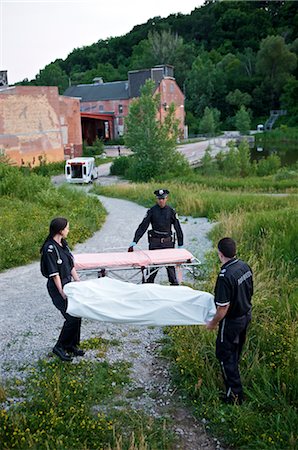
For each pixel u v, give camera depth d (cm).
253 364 509
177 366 531
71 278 555
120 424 445
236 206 1583
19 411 452
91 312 491
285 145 7012
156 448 415
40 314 715
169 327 633
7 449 399
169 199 1805
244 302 455
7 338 625
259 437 425
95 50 12938
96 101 6838
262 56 9650
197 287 751
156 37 10438
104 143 6512
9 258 996
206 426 450
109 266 696
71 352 570
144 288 505
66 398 471
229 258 456
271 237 980
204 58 10562
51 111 4134
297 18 11625
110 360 564
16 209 1541
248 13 12506
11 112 3700
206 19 12850
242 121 8169
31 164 3928
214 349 540
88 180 3325
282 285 738
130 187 2448
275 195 2031
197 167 4281
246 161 3894
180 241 787
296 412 455
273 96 9631
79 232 1270
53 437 414
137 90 6525
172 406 479
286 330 561
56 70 10712
